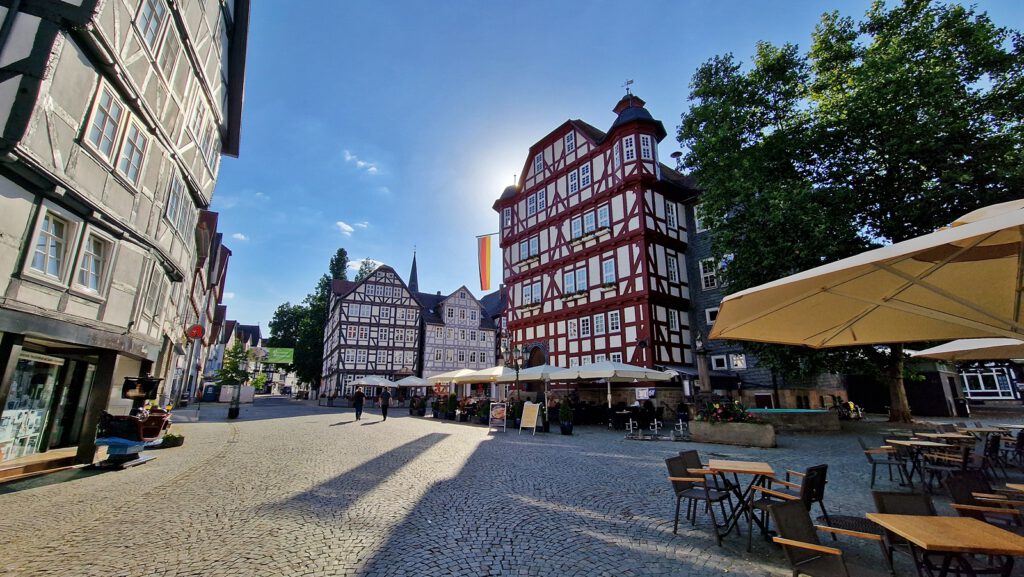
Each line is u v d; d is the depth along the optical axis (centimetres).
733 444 1248
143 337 1030
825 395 2322
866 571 360
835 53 1567
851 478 791
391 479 801
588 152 2788
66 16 678
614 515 593
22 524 541
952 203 1275
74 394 1033
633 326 2341
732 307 436
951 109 1270
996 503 453
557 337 2800
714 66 1731
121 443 880
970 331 490
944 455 716
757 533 520
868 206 1456
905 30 1466
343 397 4562
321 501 653
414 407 2573
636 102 2667
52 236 756
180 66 1071
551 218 2988
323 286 6081
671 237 2497
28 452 896
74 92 727
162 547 471
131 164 926
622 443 1323
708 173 1670
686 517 583
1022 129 1226
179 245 1216
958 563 330
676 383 2234
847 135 1444
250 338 8488
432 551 467
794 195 1359
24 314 689
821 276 319
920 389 2477
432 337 4975
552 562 440
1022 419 2070
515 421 1805
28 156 645
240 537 502
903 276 339
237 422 1989
